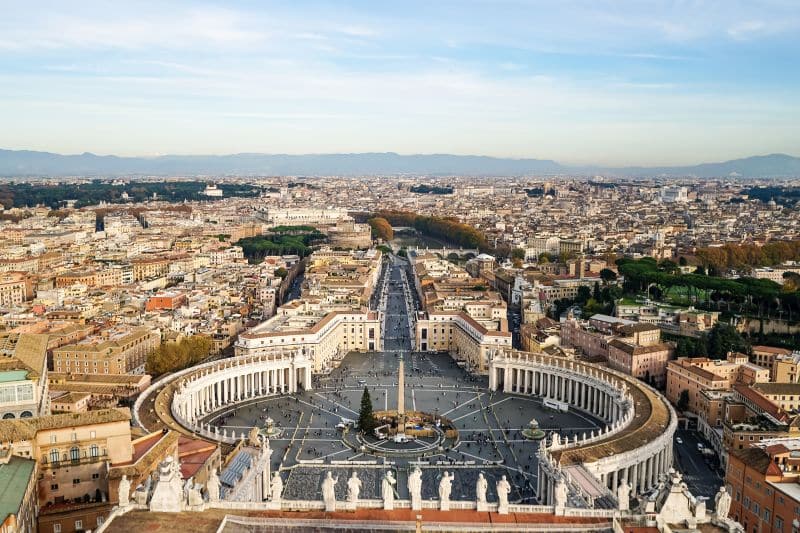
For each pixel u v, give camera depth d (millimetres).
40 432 162125
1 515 126500
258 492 191750
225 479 177375
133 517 125500
